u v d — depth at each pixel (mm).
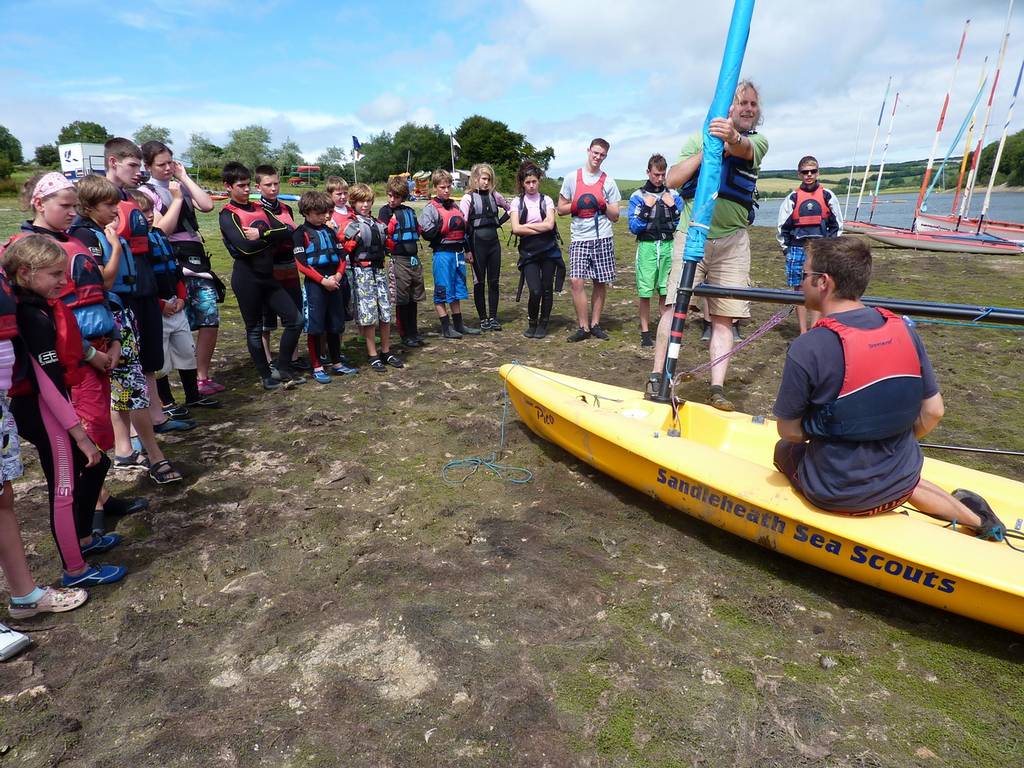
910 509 3016
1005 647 2461
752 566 2984
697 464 3113
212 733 2080
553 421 3961
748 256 4555
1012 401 5191
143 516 3432
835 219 6652
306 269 5434
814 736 2051
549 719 2115
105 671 2365
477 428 4598
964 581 2352
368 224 5770
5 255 2434
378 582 2877
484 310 7656
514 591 2797
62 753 2018
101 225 3396
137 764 1975
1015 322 2674
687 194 4551
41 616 2684
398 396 5363
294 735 2070
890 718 2125
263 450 4305
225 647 2496
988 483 3164
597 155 6598
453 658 2398
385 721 2125
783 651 2447
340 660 2410
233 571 2986
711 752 1994
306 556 3096
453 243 7012
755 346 6824
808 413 2611
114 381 3523
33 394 2562
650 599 2742
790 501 2770
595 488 3764
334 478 3898
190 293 5086
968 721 2117
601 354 6602
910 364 2434
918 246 15531
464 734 2064
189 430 4641
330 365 6117
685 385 5590
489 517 3445
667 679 2289
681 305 3990
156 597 2801
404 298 6590
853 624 2594
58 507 2684
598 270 6867
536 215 6875
